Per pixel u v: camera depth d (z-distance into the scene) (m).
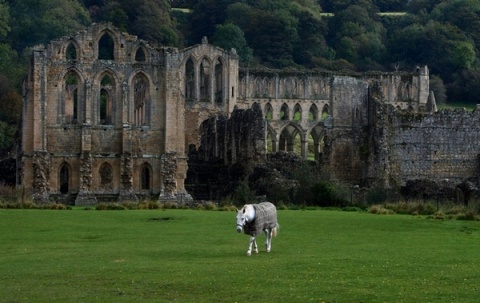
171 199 127.94
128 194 128.62
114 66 131.62
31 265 52.62
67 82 182.12
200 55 186.62
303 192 111.94
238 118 139.88
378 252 56.88
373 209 95.75
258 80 199.62
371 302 40.84
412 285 44.59
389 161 125.62
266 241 57.72
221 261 52.88
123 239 66.50
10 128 190.38
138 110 158.00
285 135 199.00
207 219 82.62
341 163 130.25
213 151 152.50
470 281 45.66
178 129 131.88
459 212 90.56
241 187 113.19
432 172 126.44
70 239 66.94
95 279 47.31
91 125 130.00
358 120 131.00
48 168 127.00
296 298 41.81
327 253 56.53
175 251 58.38
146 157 131.50
